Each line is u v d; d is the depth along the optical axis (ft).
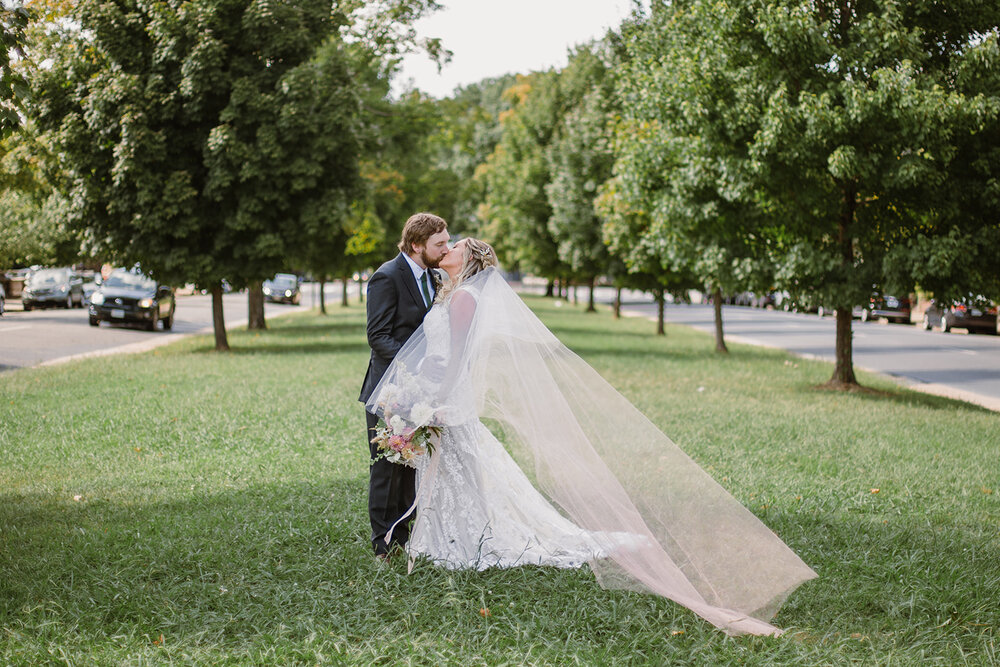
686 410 33.63
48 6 52.90
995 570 14.56
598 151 86.22
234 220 56.75
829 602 12.90
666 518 13.35
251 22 55.01
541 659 10.73
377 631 11.54
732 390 41.50
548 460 14.23
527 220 116.26
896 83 34.63
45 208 63.52
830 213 40.57
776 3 37.96
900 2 37.91
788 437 28.07
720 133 39.65
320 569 13.84
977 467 23.75
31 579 13.25
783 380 47.21
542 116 115.65
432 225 14.70
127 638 11.10
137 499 18.76
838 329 45.16
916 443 27.48
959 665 10.80
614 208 66.80
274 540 15.28
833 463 23.84
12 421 27.99
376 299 14.65
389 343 14.55
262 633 11.44
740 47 39.14
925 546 15.96
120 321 80.28
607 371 48.55
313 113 58.08
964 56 36.27
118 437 25.81
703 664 10.77
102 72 53.62
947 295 37.99
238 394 35.42
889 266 37.60
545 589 13.19
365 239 99.55
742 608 12.37
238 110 54.65
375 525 14.74
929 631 11.69
